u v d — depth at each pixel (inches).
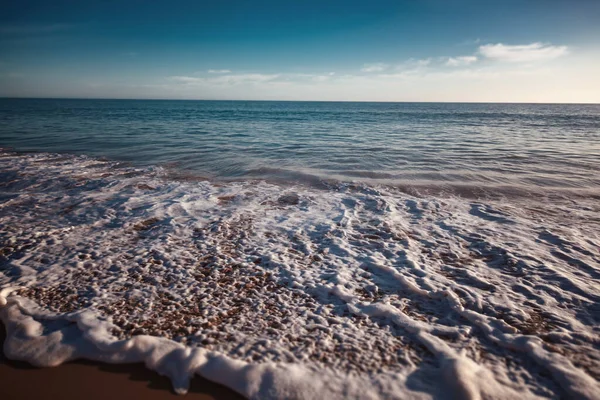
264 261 168.1
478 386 92.7
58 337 111.1
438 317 125.2
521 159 458.9
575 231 205.8
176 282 147.3
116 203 253.0
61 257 167.9
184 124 1079.0
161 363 102.0
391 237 199.6
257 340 111.9
